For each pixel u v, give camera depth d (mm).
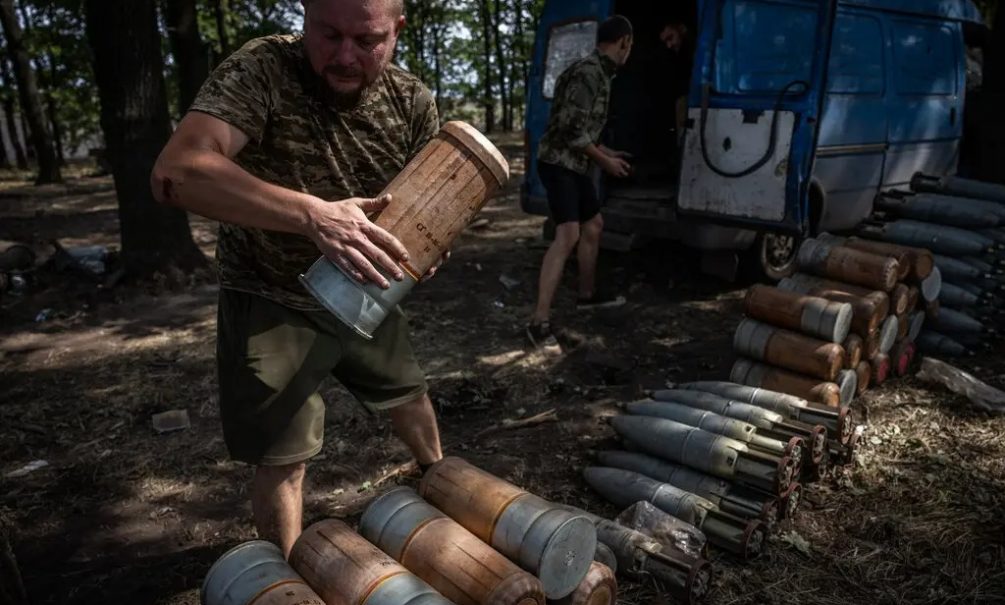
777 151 4777
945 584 2484
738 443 2826
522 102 22828
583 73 4578
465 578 1838
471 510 2053
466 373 4332
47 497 3146
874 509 2902
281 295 2125
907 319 4121
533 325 4754
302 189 2057
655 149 7070
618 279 6199
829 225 5762
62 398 4141
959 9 6914
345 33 1781
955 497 2961
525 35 19125
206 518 2984
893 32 6062
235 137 1802
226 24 14867
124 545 2809
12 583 1978
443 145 1963
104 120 6027
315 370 2172
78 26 17266
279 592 1713
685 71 6922
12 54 15250
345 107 1990
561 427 3658
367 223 1776
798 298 3586
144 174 6070
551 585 1931
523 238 7934
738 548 2545
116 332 5250
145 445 3598
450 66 23625
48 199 12773
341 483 3209
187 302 5898
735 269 5660
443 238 1939
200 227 9367
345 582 1785
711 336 4930
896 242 4648
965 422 3594
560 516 1939
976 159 6766
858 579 2516
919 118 6391
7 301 5887
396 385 2465
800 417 3145
